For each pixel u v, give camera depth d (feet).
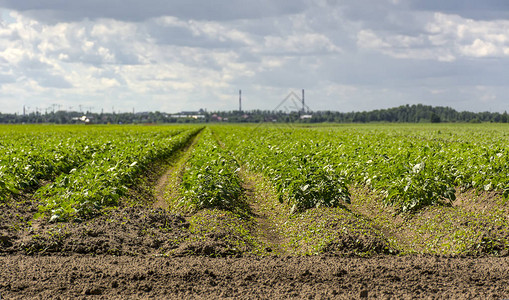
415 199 44.06
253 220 46.21
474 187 50.34
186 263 29.76
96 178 48.70
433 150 64.08
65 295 24.49
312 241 36.04
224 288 25.76
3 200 45.65
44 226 37.91
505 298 24.11
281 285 26.25
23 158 61.82
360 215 45.60
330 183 46.93
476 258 31.71
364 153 68.64
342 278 27.20
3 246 32.65
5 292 24.71
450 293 24.90
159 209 45.80
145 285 25.82
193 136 212.64
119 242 34.14
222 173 54.34
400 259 31.32
